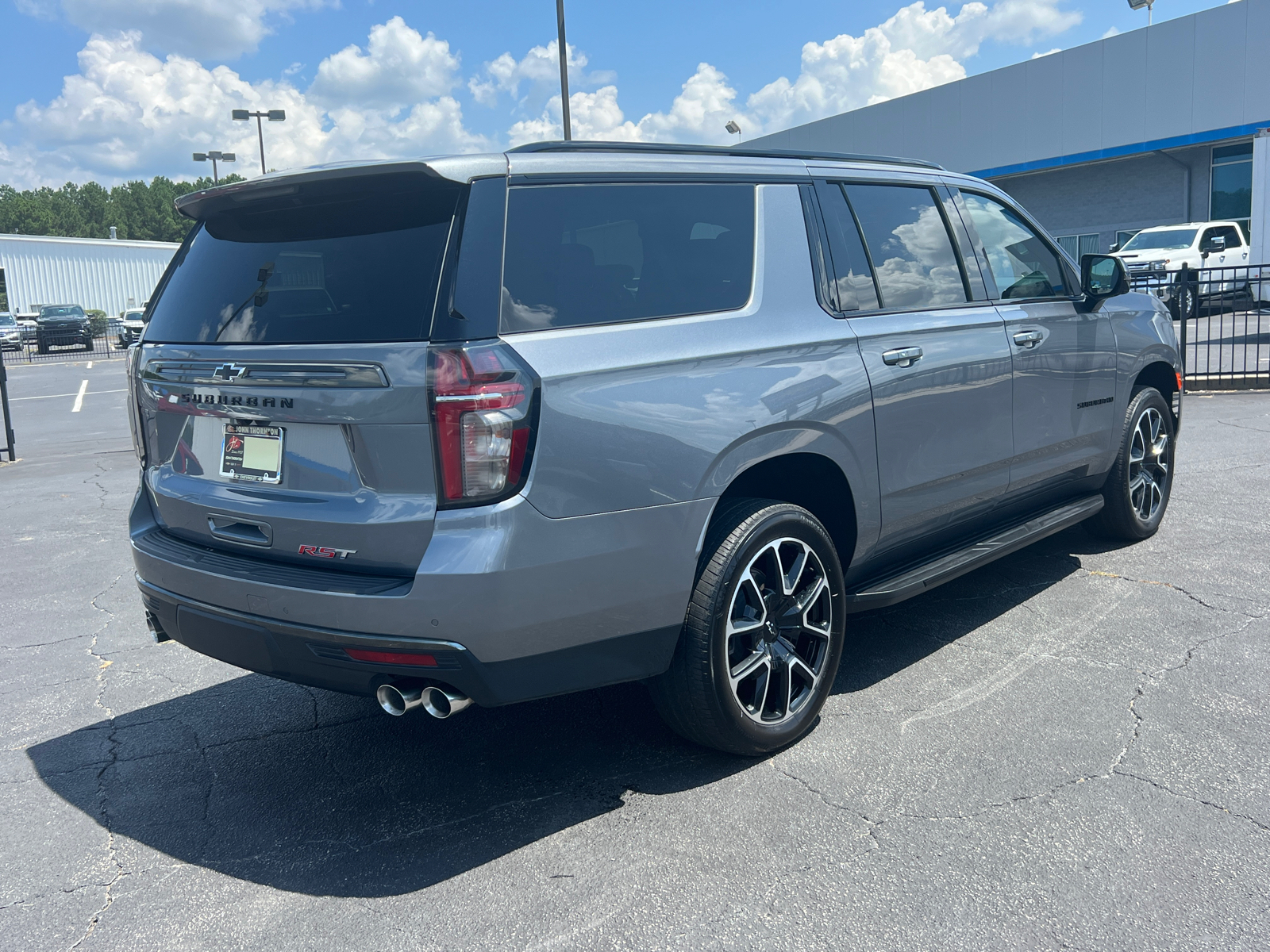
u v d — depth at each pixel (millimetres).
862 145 33969
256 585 2697
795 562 3180
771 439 3033
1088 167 28625
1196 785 2850
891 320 3578
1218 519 5734
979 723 3318
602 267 2814
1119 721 3271
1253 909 2287
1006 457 4121
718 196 3193
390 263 2619
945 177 4172
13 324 38438
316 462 2693
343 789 3127
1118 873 2447
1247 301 11781
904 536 3738
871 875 2490
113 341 43688
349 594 2527
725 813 2836
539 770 3182
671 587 2812
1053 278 4609
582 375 2615
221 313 2928
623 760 3219
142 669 4324
